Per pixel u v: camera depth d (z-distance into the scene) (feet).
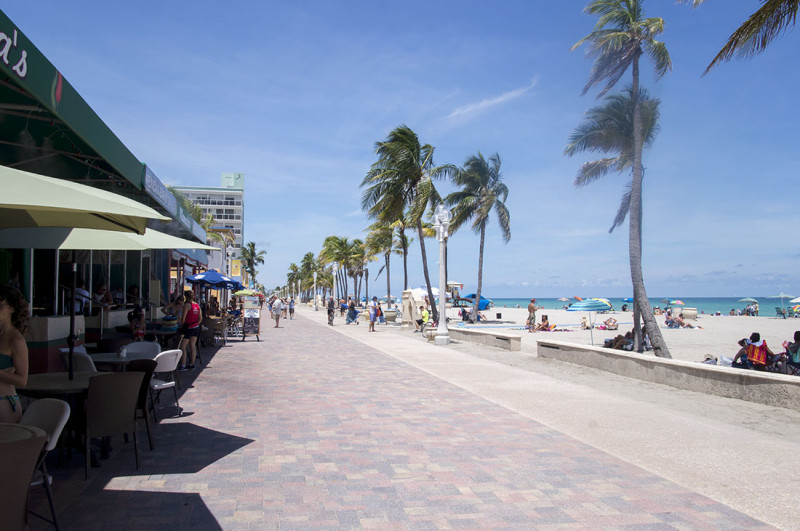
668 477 16.49
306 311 236.02
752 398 27.58
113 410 16.29
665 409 26.37
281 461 17.74
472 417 24.53
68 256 33.65
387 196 88.53
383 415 24.82
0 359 20.40
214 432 21.43
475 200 113.19
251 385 32.89
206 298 104.73
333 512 13.64
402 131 85.92
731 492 15.24
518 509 13.94
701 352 59.88
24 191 10.90
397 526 12.85
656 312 167.73
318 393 30.35
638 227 48.26
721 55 28.35
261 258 348.59
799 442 20.48
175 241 23.85
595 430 22.21
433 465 17.49
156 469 16.79
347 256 229.66
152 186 29.50
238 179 427.74
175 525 12.69
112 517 13.08
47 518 12.89
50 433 12.19
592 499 14.66
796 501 14.58
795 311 184.96
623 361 36.42
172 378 32.04
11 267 28.12
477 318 122.01
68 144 22.13
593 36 48.65
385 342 67.41
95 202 11.43
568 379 36.01
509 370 40.45
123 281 50.21
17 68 13.78
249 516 13.29
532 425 23.04
